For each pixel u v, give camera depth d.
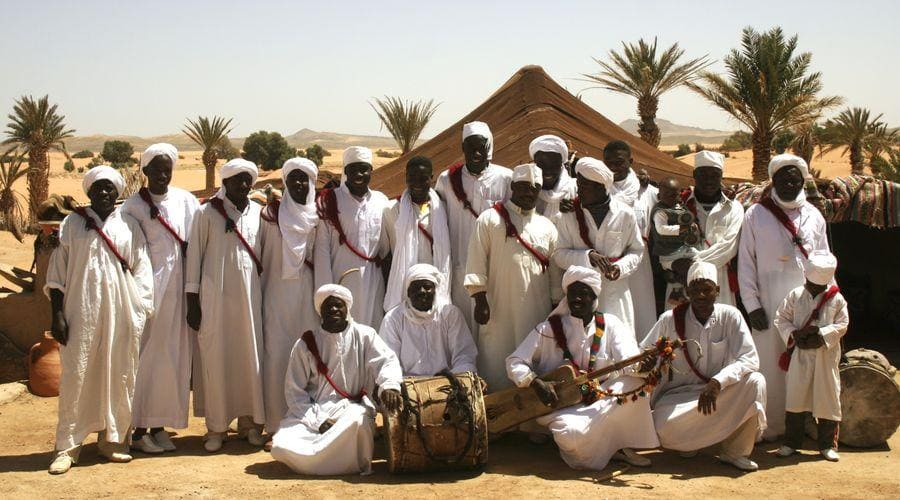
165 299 7.43
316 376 7.07
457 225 7.79
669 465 6.84
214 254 7.45
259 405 7.53
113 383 6.93
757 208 7.66
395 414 6.53
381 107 37.34
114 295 6.92
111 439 6.90
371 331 7.14
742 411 6.69
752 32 29.38
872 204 9.92
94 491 6.17
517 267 7.31
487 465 6.85
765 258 7.57
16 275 11.32
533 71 11.27
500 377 7.46
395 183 11.27
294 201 7.69
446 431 6.48
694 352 6.98
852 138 41.28
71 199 10.91
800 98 28.69
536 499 5.91
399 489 6.20
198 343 7.60
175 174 78.69
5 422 8.70
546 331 7.00
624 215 7.30
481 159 7.67
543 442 7.48
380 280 8.00
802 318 7.07
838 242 14.08
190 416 9.04
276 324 7.64
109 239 6.93
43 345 9.97
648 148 12.08
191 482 6.39
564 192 7.70
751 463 6.69
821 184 10.29
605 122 11.98
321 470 6.61
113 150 102.31
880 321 13.64
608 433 6.68
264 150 87.50
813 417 7.57
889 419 7.31
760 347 7.56
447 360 7.36
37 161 36.12
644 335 7.77
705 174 7.63
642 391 6.57
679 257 7.56
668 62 31.70
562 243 7.40
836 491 6.11
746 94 29.30
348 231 7.86
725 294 7.81
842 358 7.58
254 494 6.09
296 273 7.64
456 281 7.81
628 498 5.92
